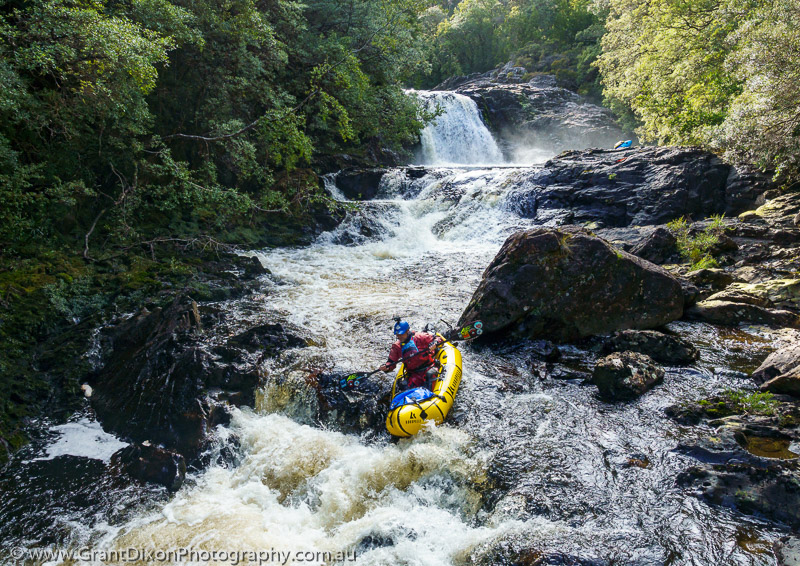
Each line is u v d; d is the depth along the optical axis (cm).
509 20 4381
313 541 431
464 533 414
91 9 838
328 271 1168
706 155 1341
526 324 728
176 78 1280
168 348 668
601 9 3428
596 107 3119
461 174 1686
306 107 1681
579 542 378
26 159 946
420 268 1196
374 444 547
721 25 1638
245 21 1315
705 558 357
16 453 562
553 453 486
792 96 1073
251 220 1371
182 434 559
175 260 1054
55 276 848
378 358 695
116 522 457
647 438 500
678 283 762
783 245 1034
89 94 895
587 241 737
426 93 2683
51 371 686
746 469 421
